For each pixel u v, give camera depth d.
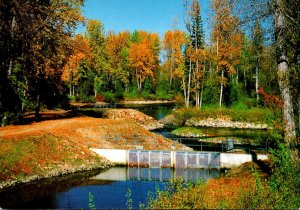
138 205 20.64
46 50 38.81
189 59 61.69
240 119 53.75
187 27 60.91
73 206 20.48
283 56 17.20
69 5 39.94
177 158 31.86
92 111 56.81
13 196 22.52
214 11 42.91
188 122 56.03
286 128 16.38
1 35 35.53
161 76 114.88
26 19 35.94
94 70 96.25
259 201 12.71
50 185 25.41
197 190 13.67
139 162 32.47
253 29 17.36
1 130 32.94
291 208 12.05
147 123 54.78
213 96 62.62
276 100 16.77
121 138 37.50
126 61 108.12
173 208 12.76
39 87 41.56
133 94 103.06
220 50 55.69
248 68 59.25
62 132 34.22
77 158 31.00
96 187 25.12
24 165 26.88
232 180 20.34
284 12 16.45
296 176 13.61
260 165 24.00
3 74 36.53
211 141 42.03
